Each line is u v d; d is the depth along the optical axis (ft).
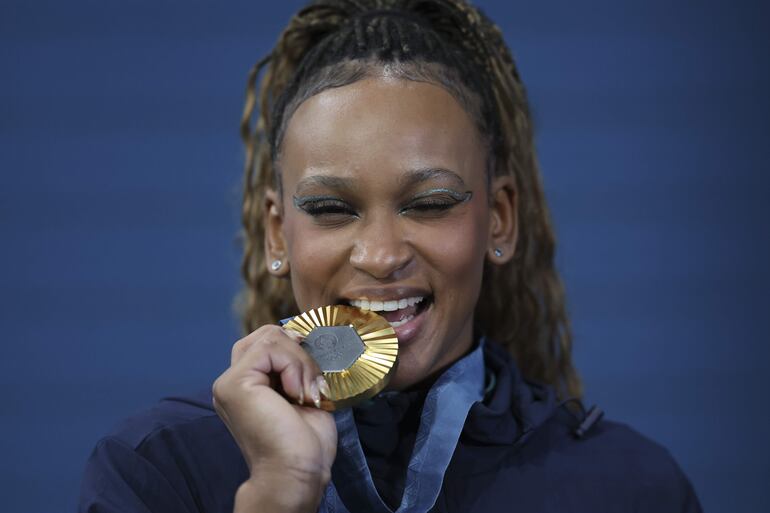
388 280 19.40
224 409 17.49
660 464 22.18
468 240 19.94
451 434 19.98
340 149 19.51
